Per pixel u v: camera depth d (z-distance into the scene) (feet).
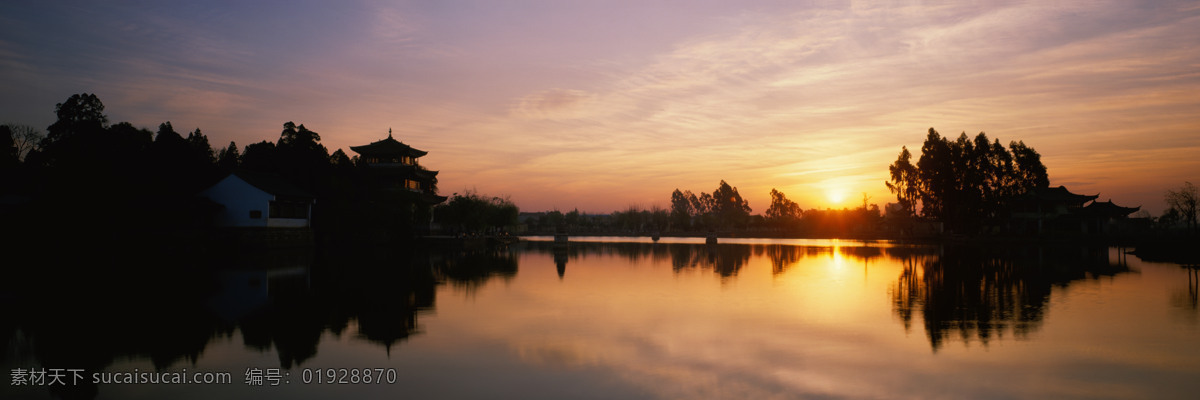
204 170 210.79
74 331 64.03
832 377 48.08
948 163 312.71
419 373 48.73
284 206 201.87
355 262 152.56
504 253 202.49
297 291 94.63
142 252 140.05
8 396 43.52
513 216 344.49
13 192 155.33
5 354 54.49
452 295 91.09
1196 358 53.21
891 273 128.57
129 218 153.28
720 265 150.71
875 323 68.95
